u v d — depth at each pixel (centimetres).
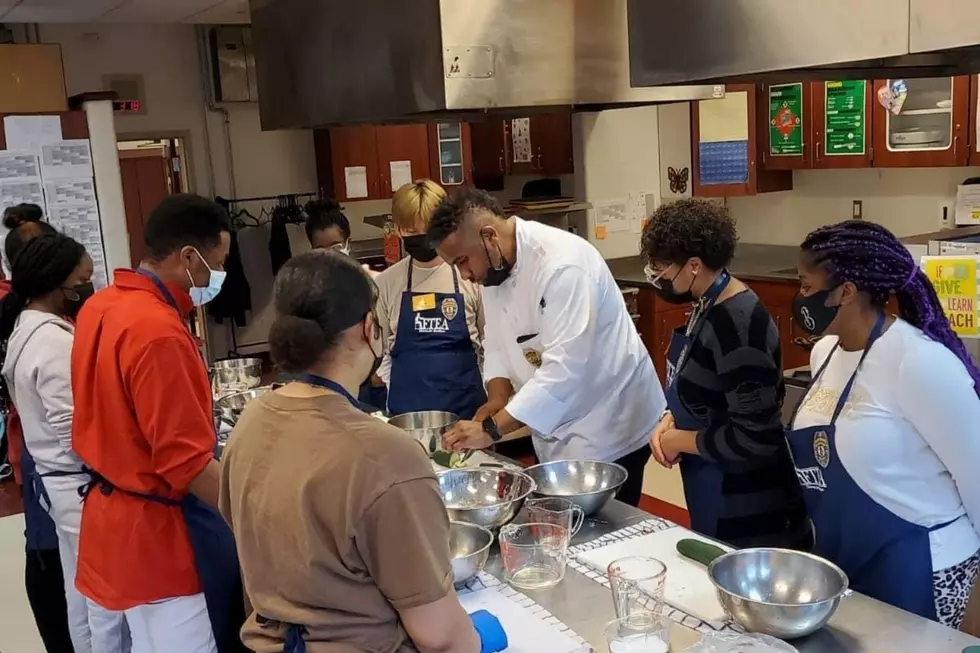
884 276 166
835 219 558
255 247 729
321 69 255
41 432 248
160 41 687
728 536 213
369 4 230
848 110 504
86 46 664
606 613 160
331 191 704
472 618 149
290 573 127
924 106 467
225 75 691
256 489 132
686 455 222
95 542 210
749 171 566
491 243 248
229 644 218
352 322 133
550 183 654
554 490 217
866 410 169
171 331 194
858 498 171
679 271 209
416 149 692
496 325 268
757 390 202
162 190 729
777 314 507
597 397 255
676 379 220
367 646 127
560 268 242
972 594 218
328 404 129
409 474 124
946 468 166
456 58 211
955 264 237
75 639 267
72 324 254
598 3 229
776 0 150
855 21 139
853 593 161
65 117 488
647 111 634
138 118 685
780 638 144
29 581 277
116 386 197
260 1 280
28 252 249
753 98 553
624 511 208
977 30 125
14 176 479
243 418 140
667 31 170
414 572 122
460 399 325
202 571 211
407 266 328
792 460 194
